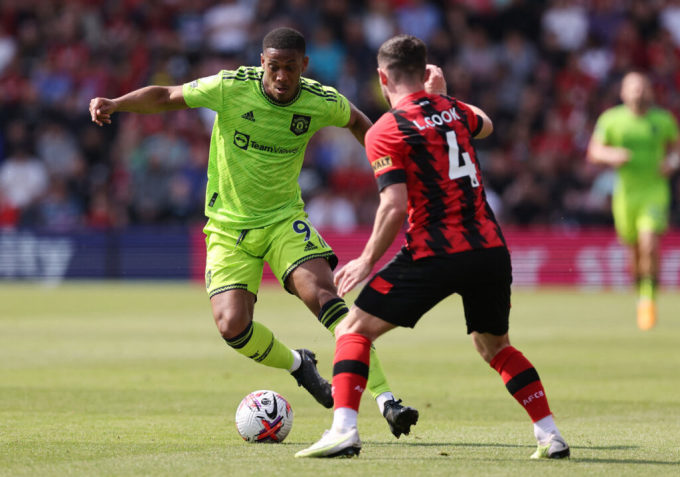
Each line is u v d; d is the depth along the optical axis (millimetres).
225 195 21734
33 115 82625
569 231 72062
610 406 24109
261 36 82500
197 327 44750
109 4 86562
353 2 85438
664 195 45375
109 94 82688
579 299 61656
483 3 85188
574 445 18594
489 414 22922
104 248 76750
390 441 19203
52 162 80750
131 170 78438
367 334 17094
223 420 21719
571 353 35344
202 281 74938
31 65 85500
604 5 84688
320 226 75250
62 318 49000
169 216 77625
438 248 16625
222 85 21344
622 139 45312
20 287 72750
